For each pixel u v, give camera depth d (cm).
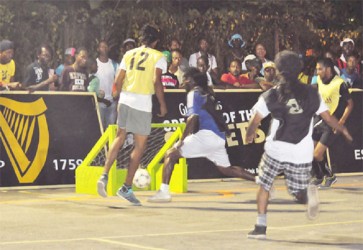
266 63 2225
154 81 1648
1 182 1934
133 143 1984
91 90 2070
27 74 2075
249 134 1245
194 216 1491
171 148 1736
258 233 1241
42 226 1371
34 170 1964
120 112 1655
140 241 1222
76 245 1188
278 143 1227
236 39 2439
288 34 2644
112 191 1803
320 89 1936
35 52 2353
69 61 2139
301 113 1222
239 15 2567
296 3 2667
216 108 1727
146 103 1650
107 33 2453
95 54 2438
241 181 2145
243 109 2177
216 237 1259
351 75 2403
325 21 2762
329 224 1397
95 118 2030
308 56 2536
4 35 2328
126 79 1661
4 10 2317
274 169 1239
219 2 2661
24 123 1961
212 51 2516
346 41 2477
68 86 2064
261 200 1244
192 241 1223
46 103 1984
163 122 2089
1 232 1308
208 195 1831
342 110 1925
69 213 1530
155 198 1692
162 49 2495
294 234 1290
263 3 2633
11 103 1953
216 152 1733
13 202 1698
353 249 1162
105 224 1395
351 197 1792
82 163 1875
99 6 2473
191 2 2645
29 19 2350
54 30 2375
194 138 1708
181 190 1884
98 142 1855
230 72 2277
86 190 1855
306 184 1247
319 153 1892
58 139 1989
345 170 2259
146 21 2495
